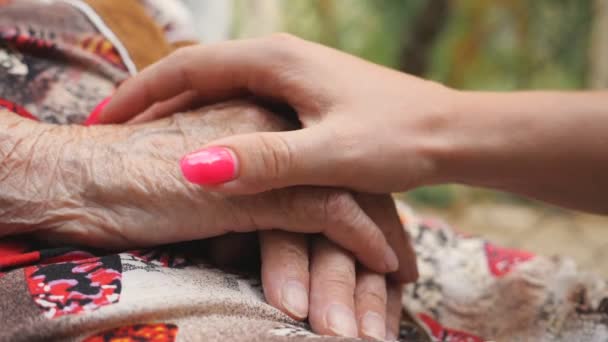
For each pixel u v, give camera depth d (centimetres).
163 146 36
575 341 40
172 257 37
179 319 32
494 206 168
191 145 36
